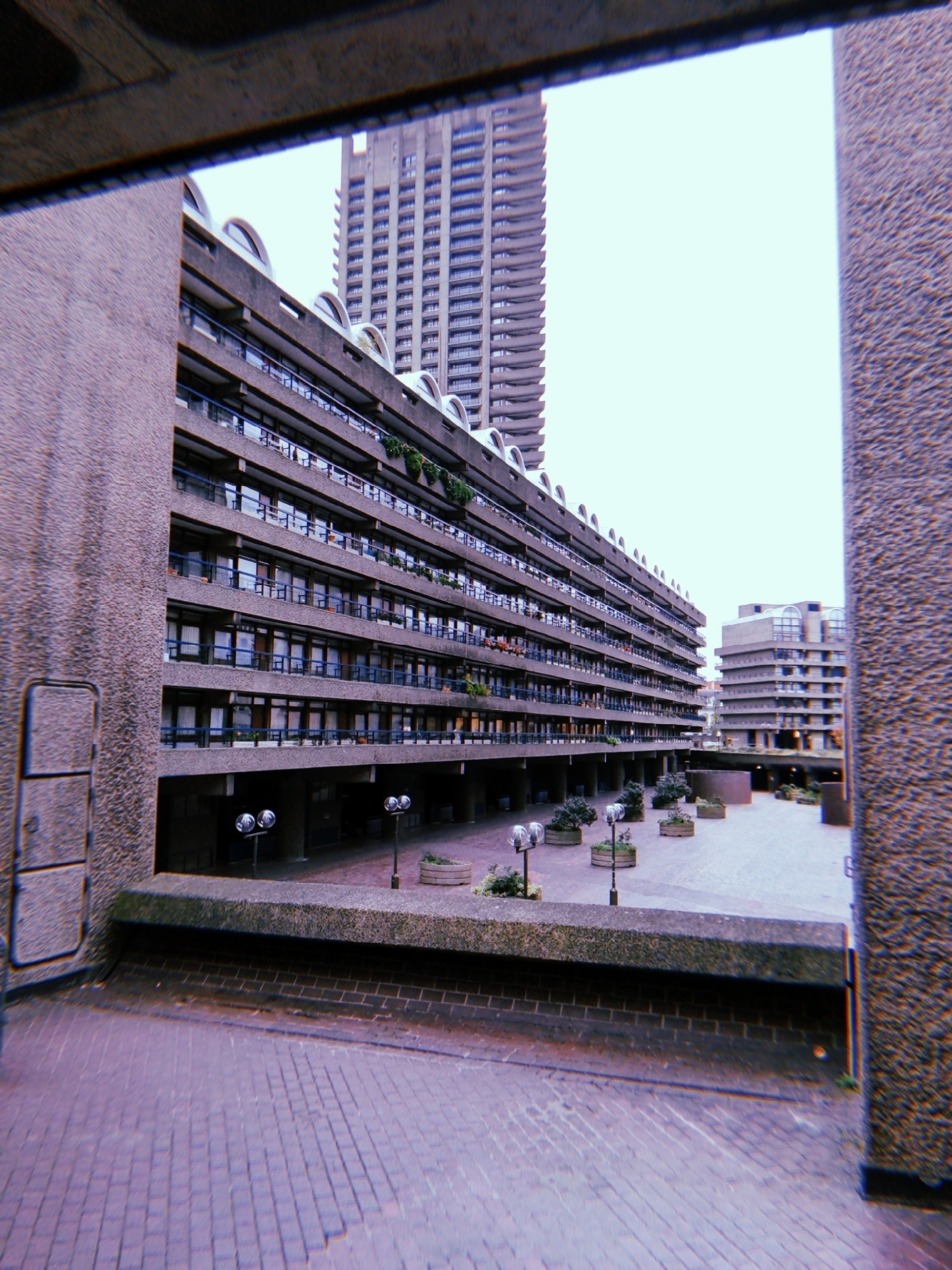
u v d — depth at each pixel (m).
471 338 97.38
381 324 100.25
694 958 5.88
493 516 42.84
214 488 23.88
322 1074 5.63
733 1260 3.67
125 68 2.64
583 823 38.09
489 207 98.62
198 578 22.34
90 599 7.91
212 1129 4.84
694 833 40.47
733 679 127.25
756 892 25.97
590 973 6.26
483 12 2.31
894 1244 3.83
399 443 33.09
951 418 4.51
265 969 7.18
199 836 26.28
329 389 30.84
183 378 23.25
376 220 101.94
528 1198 4.14
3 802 6.98
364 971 6.84
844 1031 5.68
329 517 30.19
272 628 27.08
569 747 50.06
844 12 2.25
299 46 2.51
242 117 2.93
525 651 48.03
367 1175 4.34
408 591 33.84
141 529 8.61
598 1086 5.44
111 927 7.79
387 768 37.53
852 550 4.68
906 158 4.73
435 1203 4.09
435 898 7.09
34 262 7.54
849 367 4.79
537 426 95.44
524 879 21.20
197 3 2.30
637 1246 3.76
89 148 3.14
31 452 7.40
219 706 24.34
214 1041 6.22
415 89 2.74
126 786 8.13
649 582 74.81
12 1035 6.32
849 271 4.84
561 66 2.60
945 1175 4.15
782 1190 4.27
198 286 23.22
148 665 8.55
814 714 116.12
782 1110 5.12
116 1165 4.42
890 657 4.52
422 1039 6.18
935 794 4.38
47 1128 4.82
